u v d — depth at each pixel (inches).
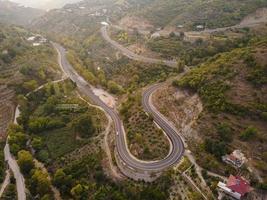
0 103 7519.7
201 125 5890.8
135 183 5344.5
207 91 6314.0
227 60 6988.2
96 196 5177.2
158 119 6599.4
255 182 4972.9
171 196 5022.1
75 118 7140.8
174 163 5536.4
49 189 5497.1
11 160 6235.2
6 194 5423.2
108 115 7283.5
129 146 6058.1
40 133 6899.6
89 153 6181.1
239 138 5502.0
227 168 5206.7
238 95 6033.5
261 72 6215.6
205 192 5012.3
